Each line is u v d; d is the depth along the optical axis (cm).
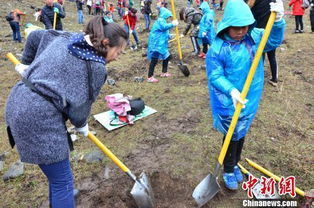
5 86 569
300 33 886
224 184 270
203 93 480
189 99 459
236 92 215
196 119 392
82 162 313
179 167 297
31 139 167
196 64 650
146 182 246
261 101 432
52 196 187
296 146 322
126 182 279
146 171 293
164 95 484
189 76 573
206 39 668
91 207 253
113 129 379
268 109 407
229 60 219
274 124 368
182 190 266
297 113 396
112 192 267
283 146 322
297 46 713
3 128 399
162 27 521
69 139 193
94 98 176
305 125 366
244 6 204
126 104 398
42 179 289
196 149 324
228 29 214
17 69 200
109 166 304
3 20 1355
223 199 255
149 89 517
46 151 169
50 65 162
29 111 162
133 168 300
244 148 320
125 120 393
